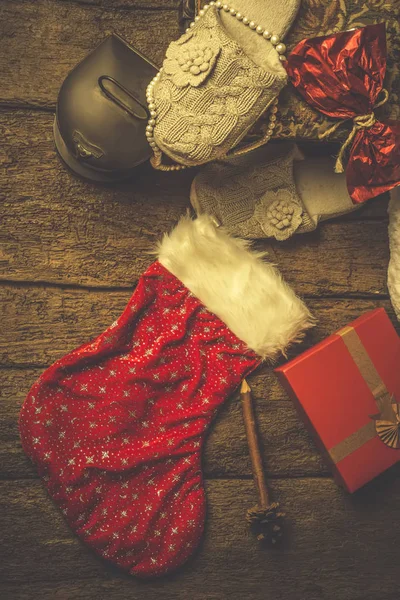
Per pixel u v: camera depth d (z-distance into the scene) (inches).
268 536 50.3
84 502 48.7
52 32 50.9
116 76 45.4
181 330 50.1
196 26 43.4
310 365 47.6
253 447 50.1
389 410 48.7
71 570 50.3
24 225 50.8
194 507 49.8
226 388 50.6
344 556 52.6
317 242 53.6
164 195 52.4
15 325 50.8
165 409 50.3
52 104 51.0
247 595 51.6
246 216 50.7
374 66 42.7
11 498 50.1
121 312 51.9
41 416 48.6
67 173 51.3
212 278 49.6
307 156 52.0
